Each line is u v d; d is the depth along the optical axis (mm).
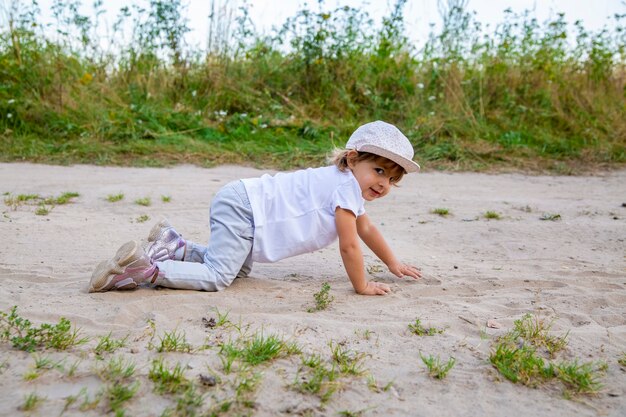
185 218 5277
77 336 2625
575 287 3629
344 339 2730
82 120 9328
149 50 10758
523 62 11016
